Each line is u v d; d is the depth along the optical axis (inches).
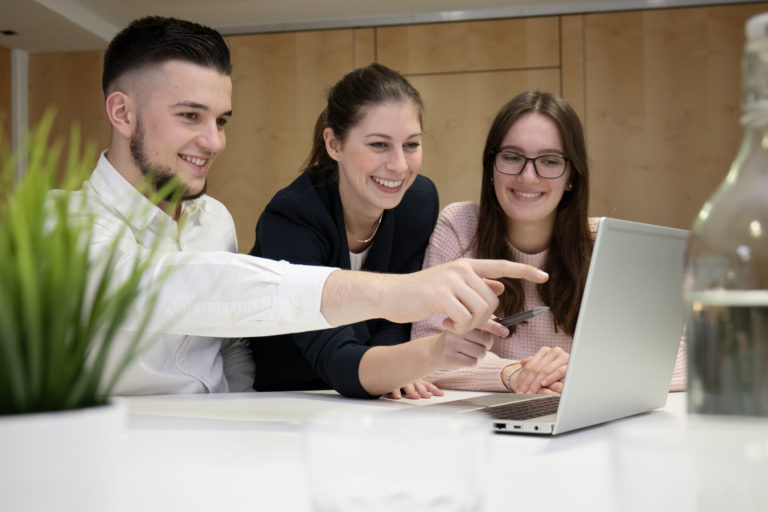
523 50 192.1
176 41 57.9
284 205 66.8
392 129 66.5
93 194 56.5
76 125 17.7
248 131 201.8
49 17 178.5
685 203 185.3
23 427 15.7
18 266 16.1
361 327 66.6
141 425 37.2
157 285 19.2
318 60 199.8
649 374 39.4
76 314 17.3
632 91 187.9
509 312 72.4
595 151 188.7
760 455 12.4
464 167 193.8
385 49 197.6
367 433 15.1
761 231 18.3
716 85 185.0
